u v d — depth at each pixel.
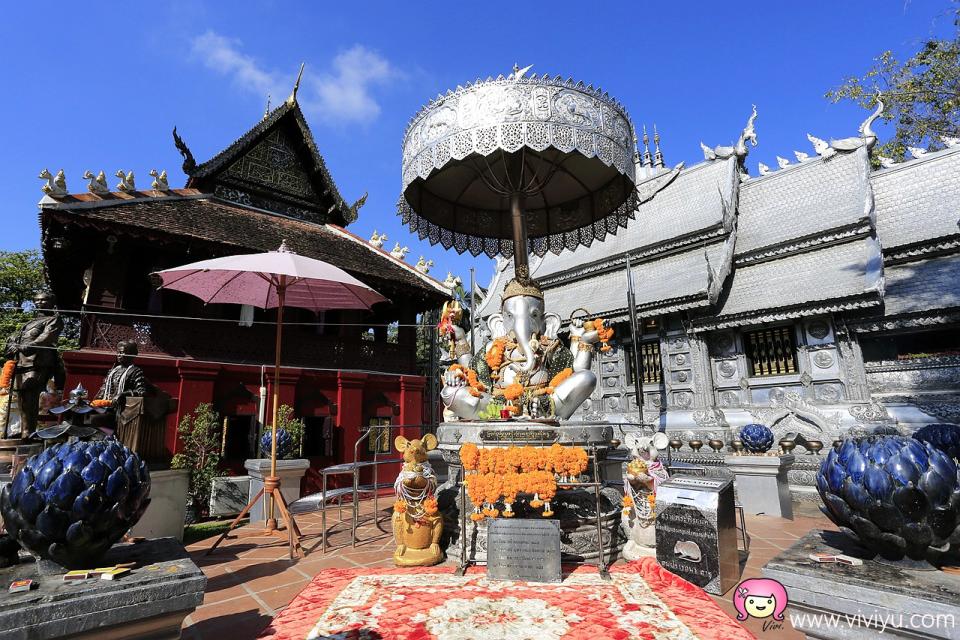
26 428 8.95
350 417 14.17
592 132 7.43
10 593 2.74
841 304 14.47
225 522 10.20
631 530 5.98
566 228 10.82
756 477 9.12
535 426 6.09
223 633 4.08
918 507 2.64
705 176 21.17
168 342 12.30
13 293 30.39
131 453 3.55
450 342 7.79
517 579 4.99
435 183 9.91
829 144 18.00
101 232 11.59
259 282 8.91
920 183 16.19
